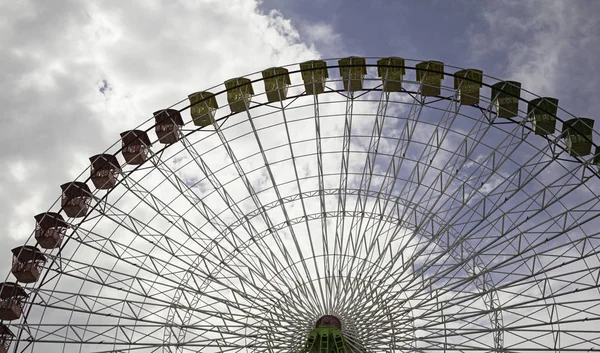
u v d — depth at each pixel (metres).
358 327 40.34
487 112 40.41
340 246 41.53
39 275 44.00
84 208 44.84
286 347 40.91
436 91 43.50
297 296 41.56
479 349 38.31
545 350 37.81
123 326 39.97
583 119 40.34
